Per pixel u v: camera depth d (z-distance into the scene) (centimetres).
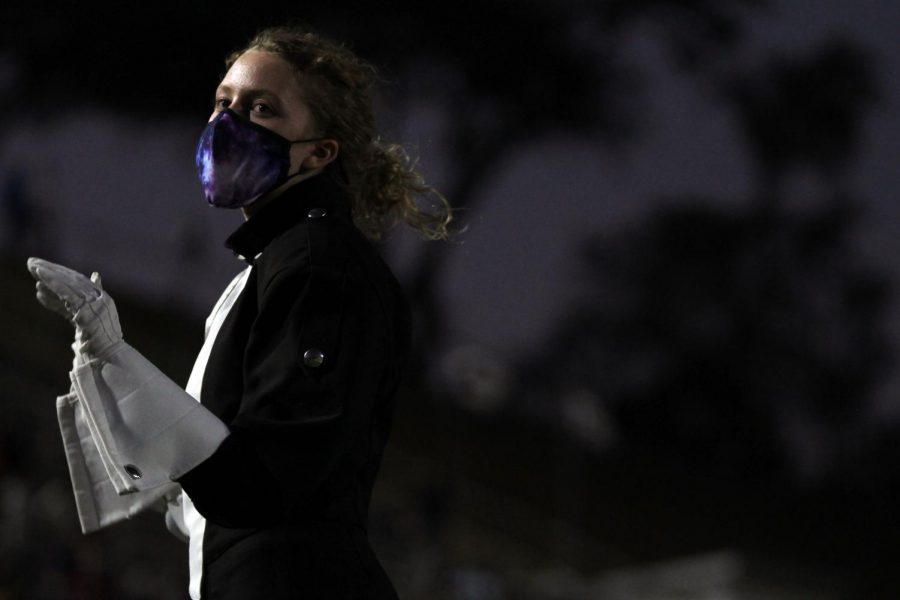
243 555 406
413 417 4559
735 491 5172
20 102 5547
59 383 3688
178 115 5488
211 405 418
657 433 6328
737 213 6600
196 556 423
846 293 6494
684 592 2777
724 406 6344
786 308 6462
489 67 5919
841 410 6353
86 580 2358
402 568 3281
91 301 394
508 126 6259
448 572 3244
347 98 460
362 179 477
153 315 4362
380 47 5506
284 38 461
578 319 6562
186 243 4609
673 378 6406
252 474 388
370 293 423
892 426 6338
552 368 6531
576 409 4088
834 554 5166
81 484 446
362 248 435
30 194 4241
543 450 4675
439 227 520
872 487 6088
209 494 388
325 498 411
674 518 4806
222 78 475
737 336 6419
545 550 4078
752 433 6312
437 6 5638
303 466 388
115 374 392
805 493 5622
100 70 5431
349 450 415
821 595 2698
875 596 5116
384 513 3691
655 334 6462
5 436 2688
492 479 4416
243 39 5284
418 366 5062
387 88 550
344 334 409
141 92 5428
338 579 405
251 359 408
